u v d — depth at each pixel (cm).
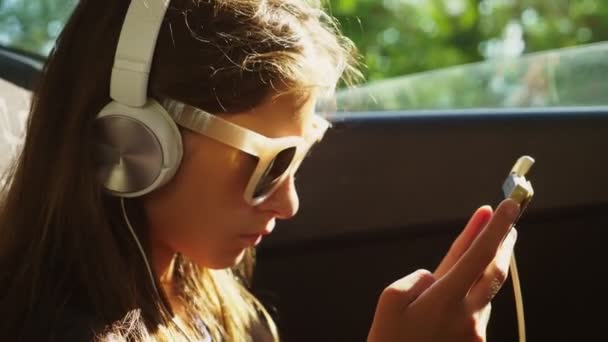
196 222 125
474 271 118
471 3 587
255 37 123
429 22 572
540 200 182
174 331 132
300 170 180
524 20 602
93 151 124
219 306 150
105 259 125
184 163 122
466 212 183
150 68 119
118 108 120
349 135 182
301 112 125
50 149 129
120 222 128
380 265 184
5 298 126
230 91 121
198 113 120
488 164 183
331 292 183
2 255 130
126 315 125
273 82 122
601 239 183
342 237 182
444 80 208
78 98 126
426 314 118
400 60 564
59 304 123
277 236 179
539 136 183
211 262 126
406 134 183
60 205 127
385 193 183
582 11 601
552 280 183
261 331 158
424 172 183
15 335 123
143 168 121
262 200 124
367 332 184
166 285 141
